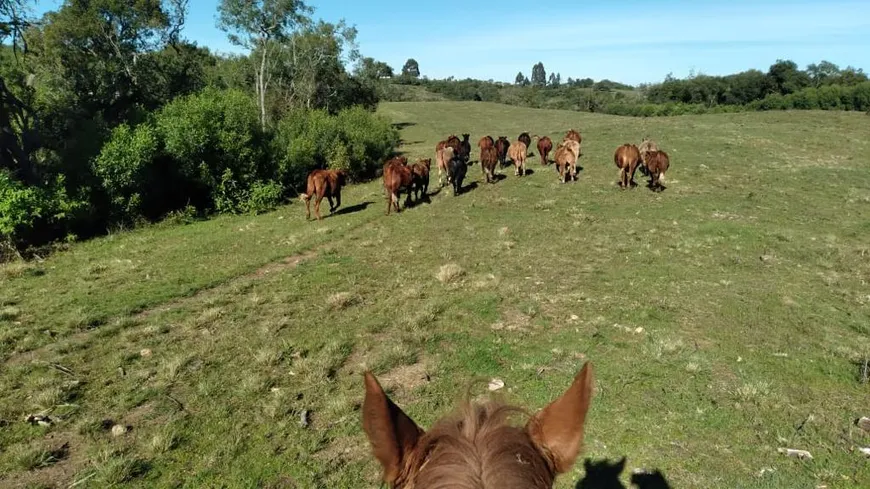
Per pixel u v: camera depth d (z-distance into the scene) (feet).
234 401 20.26
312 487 15.46
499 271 35.22
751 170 73.36
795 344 24.64
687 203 55.21
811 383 21.12
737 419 18.37
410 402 19.92
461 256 38.88
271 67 157.28
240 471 16.20
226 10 135.64
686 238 42.47
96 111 95.40
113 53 104.73
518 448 4.13
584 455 16.56
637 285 32.07
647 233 43.98
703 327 26.30
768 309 28.89
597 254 38.73
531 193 61.00
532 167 79.10
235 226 57.52
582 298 29.86
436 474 3.78
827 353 23.80
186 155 66.90
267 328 26.78
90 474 16.19
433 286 32.60
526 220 49.16
